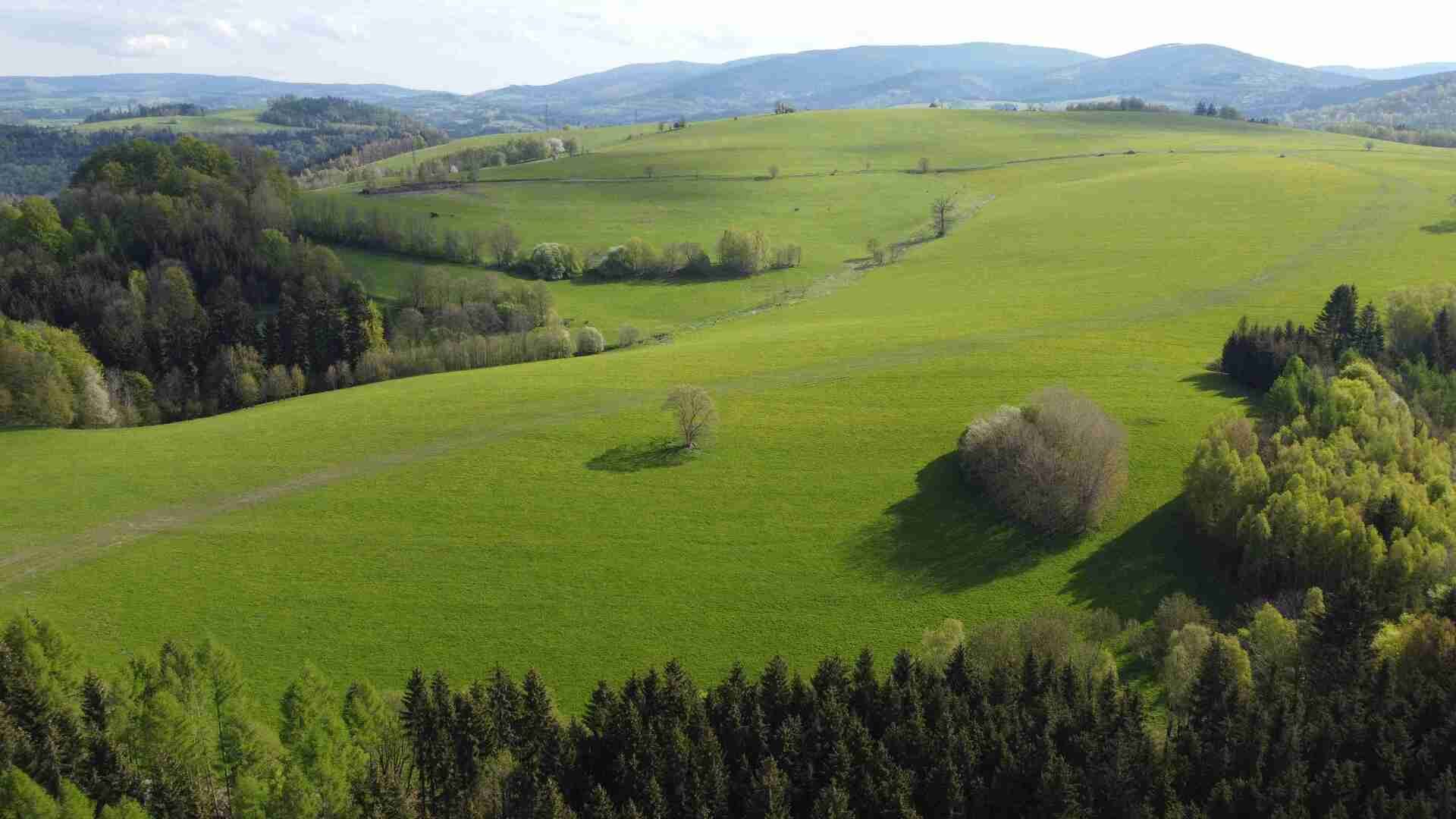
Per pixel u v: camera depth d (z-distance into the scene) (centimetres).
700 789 5309
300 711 5572
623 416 11594
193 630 7588
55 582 8194
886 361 13075
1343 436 8450
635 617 7838
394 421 11731
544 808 5072
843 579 8275
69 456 10875
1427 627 6184
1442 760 5350
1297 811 5022
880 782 5400
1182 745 5588
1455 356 10969
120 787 5278
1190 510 8538
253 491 9900
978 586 8088
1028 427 9350
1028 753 5462
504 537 8981
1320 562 7419
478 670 7206
